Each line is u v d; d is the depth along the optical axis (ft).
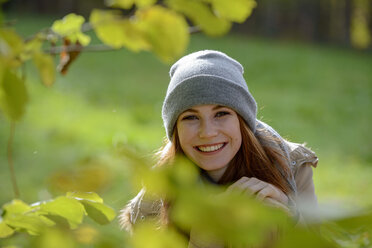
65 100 33.40
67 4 67.41
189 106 6.40
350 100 45.27
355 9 76.84
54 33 3.19
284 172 6.93
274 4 77.46
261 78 51.06
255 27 78.23
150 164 1.61
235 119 6.60
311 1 77.92
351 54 71.77
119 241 2.22
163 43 2.24
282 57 60.80
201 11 2.20
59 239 2.25
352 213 1.40
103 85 40.47
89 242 2.25
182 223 1.52
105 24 2.25
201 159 6.58
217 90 6.41
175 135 6.88
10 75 2.06
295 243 1.43
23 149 21.89
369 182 22.82
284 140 7.73
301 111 39.01
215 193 1.55
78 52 4.13
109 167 1.95
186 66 6.69
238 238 1.45
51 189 2.03
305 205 1.56
